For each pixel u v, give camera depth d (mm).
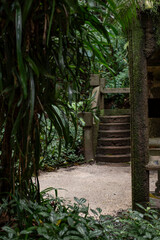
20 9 924
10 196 1311
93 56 1438
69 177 4230
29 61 1038
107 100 8336
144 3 2209
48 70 1241
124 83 7988
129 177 4164
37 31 1129
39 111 1348
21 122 1245
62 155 5266
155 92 3762
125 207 2721
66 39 1309
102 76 7738
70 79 1643
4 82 1145
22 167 1315
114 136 5758
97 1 1243
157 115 3771
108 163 5250
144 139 2346
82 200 1528
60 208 1498
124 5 1867
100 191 3369
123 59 7539
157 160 2369
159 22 2266
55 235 1094
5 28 968
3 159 1373
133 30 2309
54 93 1281
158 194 2773
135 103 2352
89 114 5336
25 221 1300
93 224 1402
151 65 2992
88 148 5395
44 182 3906
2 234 1195
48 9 1148
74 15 1256
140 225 1546
